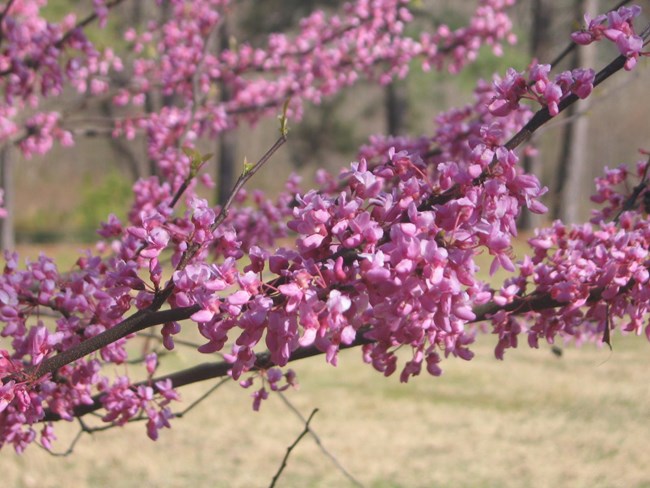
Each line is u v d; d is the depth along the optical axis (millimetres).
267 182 44844
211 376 3629
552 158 37469
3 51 6219
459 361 14945
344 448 10219
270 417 11500
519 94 2588
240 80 8750
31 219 41625
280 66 8852
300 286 2279
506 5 8648
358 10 8750
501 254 2332
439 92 33875
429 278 2252
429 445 10359
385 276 2227
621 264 2939
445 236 2418
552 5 30047
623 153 53500
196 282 2459
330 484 9008
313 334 2252
